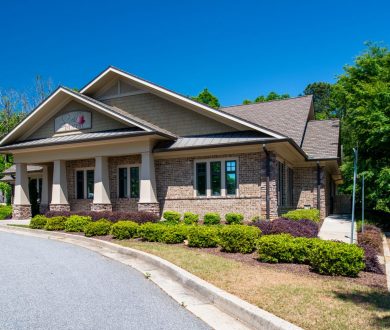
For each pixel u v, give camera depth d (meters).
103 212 19.19
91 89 22.95
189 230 12.39
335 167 25.47
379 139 21.75
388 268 9.82
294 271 8.88
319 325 5.34
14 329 5.38
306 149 22.89
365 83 26.39
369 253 9.42
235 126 19.41
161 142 20.50
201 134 20.25
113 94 22.81
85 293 7.32
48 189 25.98
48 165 26.06
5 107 55.56
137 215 17.92
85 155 21.41
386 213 27.05
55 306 6.47
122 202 21.52
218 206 19.06
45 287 7.72
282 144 17.75
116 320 5.84
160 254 10.84
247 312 5.84
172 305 6.68
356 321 5.50
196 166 19.81
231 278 8.04
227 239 11.24
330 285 7.61
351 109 26.72
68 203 22.66
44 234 17.52
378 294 7.03
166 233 13.38
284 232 12.31
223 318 6.04
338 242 9.44
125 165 21.64
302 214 17.44
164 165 20.47
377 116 21.33
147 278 8.68
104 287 7.81
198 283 7.54
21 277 8.59
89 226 15.73
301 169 23.34
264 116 24.17
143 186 19.69
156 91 21.44
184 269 8.85
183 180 19.97
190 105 20.36
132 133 19.23
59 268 9.64
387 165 23.92
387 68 26.59
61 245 13.84
